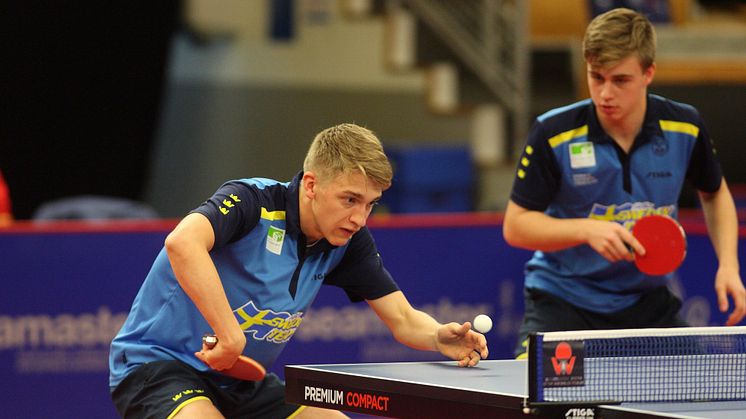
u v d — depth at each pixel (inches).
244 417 266.4
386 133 928.9
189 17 906.1
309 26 929.5
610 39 287.0
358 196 231.8
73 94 837.8
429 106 903.1
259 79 929.5
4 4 804.0
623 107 293.1
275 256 247.4
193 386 242.7
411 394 216.2
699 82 868.0
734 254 322.0
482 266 459.5
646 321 319.6
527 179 311.1
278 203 248.1
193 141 922.7
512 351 462.0
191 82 921.5
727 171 871.7
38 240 420.8
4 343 420.2
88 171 856.9
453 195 799.7
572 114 311.7
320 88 932.6
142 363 248.5
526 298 334.6
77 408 424.8
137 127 860.6
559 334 198.1
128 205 647.1
